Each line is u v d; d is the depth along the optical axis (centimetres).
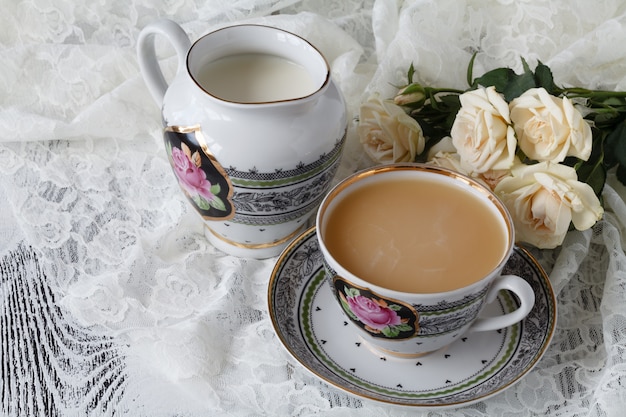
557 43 62
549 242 49
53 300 51
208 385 46
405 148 54
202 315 49
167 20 51
